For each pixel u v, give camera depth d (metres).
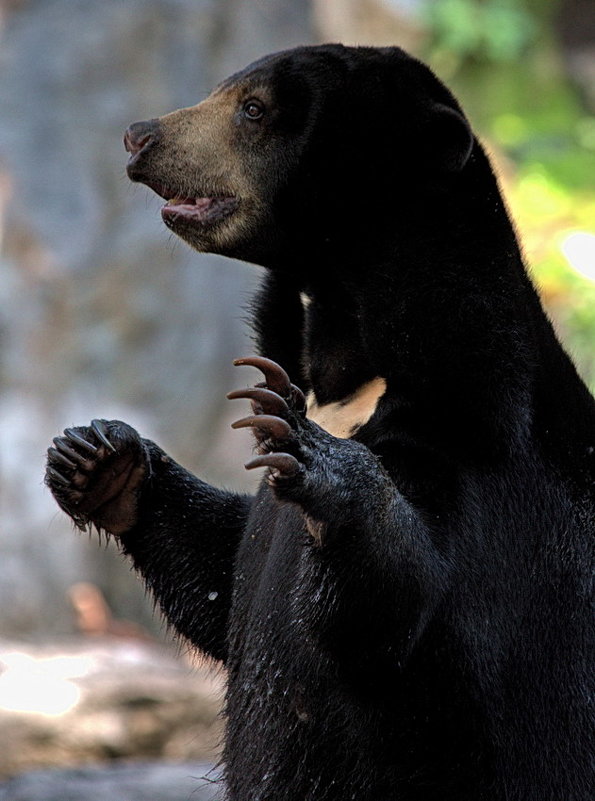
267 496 8.37
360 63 8.48
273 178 8.59
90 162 26.39
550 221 30.41
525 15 36.88
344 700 7.67
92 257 26.12
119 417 25.97
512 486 7.73
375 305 8.05
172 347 26.66
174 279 26.66
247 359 6.91
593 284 27.34
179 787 12.38
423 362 7.77
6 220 25.73
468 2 35.94
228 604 8.82
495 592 7.63
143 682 17.44
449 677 7.60
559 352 8.27
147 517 8.91
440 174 8.08
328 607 7.10
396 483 7.47
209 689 17.64
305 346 8.72
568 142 33.78
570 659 7.93
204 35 27.36
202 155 8.79
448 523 7.43
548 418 8.03
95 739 16.81
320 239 8.37
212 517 8.91
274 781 7.99
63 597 24.58
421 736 7.68
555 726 7.88
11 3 26.81
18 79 26.45
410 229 8.09
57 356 25.77
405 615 7.10
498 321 7.79
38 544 24.67
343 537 6.96
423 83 8.42
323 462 6.90
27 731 16.59
